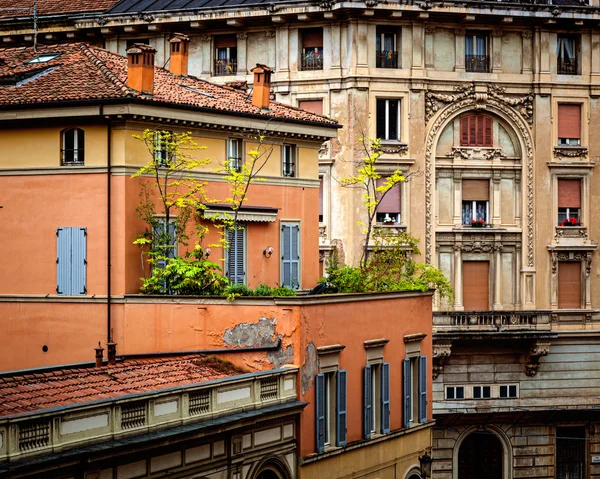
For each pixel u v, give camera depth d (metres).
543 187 70.62
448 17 68.81
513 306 70.50
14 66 49.06
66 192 44.31
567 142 71.25
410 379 46.59
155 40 70.94
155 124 44.75
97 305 43.56
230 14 68.75
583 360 71.06
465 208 70.25
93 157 43.91
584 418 70.62
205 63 70.38
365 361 43.53
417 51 68.75
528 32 70.56
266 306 40.12
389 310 45.19
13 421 29.67
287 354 39.75
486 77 69.81
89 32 71.69
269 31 69.50
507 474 69.94
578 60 71.38
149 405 33.88
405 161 68.25
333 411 41.72
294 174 51.97
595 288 71.31
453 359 69.25
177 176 45.69
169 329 41.97
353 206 67.69
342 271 50.62
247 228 49.22
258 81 51.22
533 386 70.44
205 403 35.97
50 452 30.66
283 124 50.50
